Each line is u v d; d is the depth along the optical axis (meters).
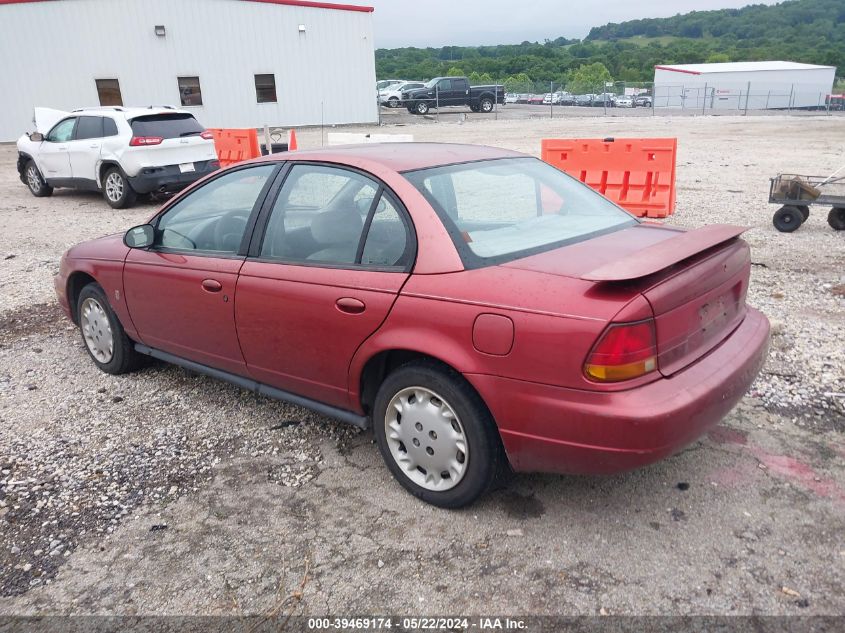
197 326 4.14
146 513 3.33
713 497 3.24
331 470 3.64
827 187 8.84
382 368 3.36
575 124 30.27
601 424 2.63
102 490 3.53
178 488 3.53
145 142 12.09
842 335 5.17
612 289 2.67
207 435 4.08
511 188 3.64
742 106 47.12
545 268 2.90
